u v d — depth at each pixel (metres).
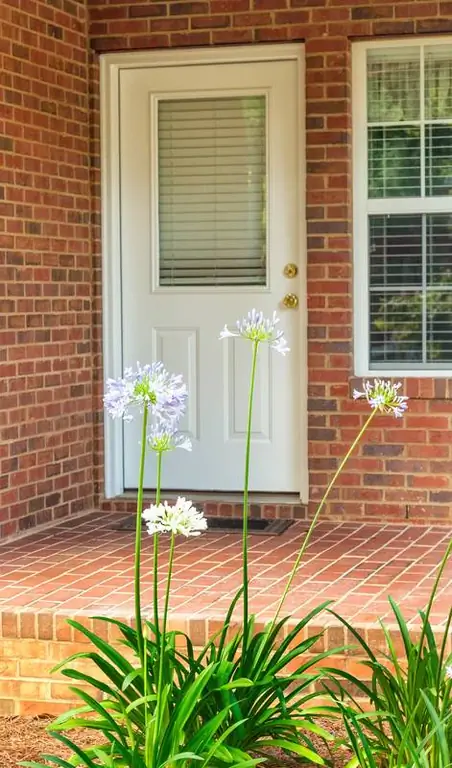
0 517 6.16
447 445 6.57
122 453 7.21
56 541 6.21
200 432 7.11
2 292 6.15
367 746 3.38
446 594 4.98
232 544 6.11
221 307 7.07
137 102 7.11
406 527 6.57
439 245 6.75
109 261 7.12
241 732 3.57
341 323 6.70
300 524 6.67
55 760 3.30
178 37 6.90
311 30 6.69
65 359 6.79
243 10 6.80
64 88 6.75
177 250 7.15
